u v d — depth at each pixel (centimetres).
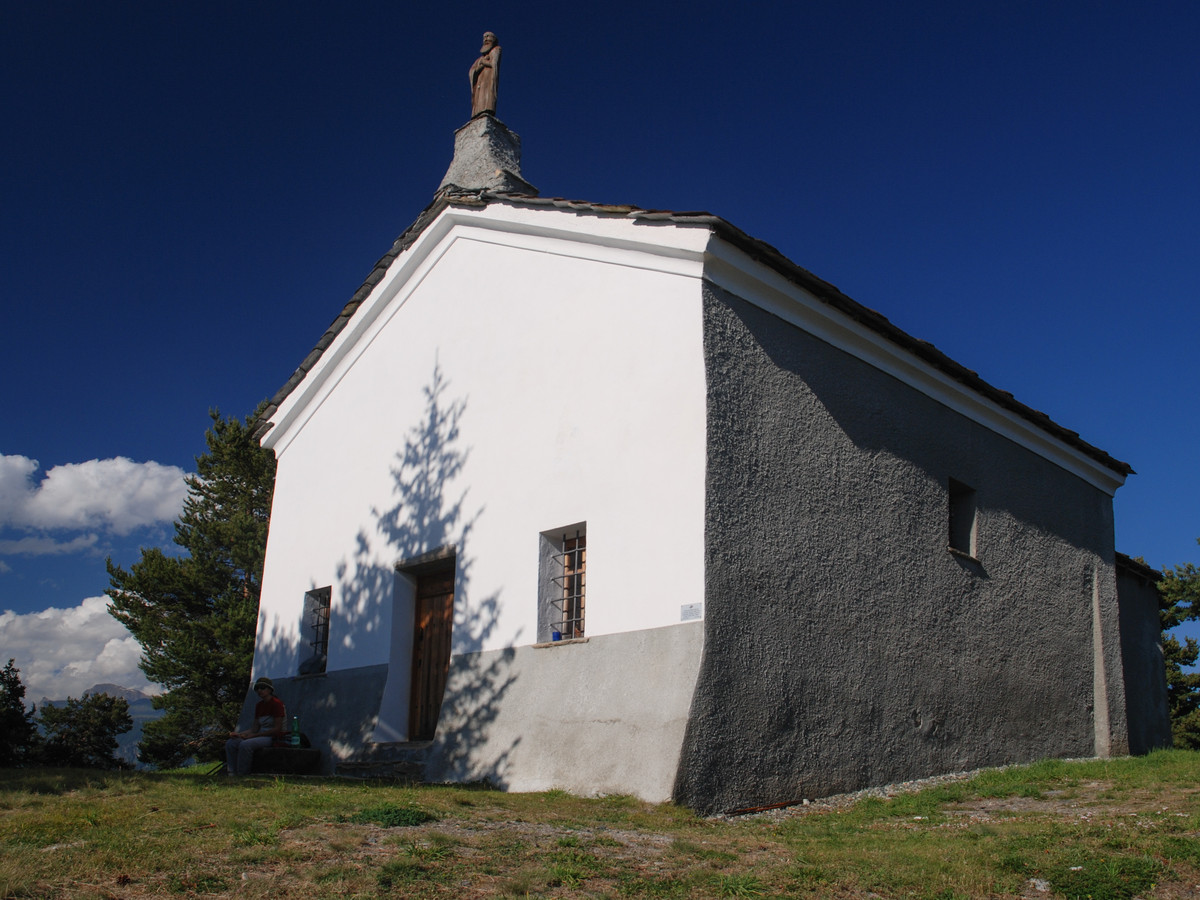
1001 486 1157
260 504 2572
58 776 703
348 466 1207
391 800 635
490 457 994
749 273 843
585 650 822
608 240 907
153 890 399
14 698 1523
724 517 771
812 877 477
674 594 761
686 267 833
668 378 822
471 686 929
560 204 956
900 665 921
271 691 1045
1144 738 1385
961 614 1028
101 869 420
